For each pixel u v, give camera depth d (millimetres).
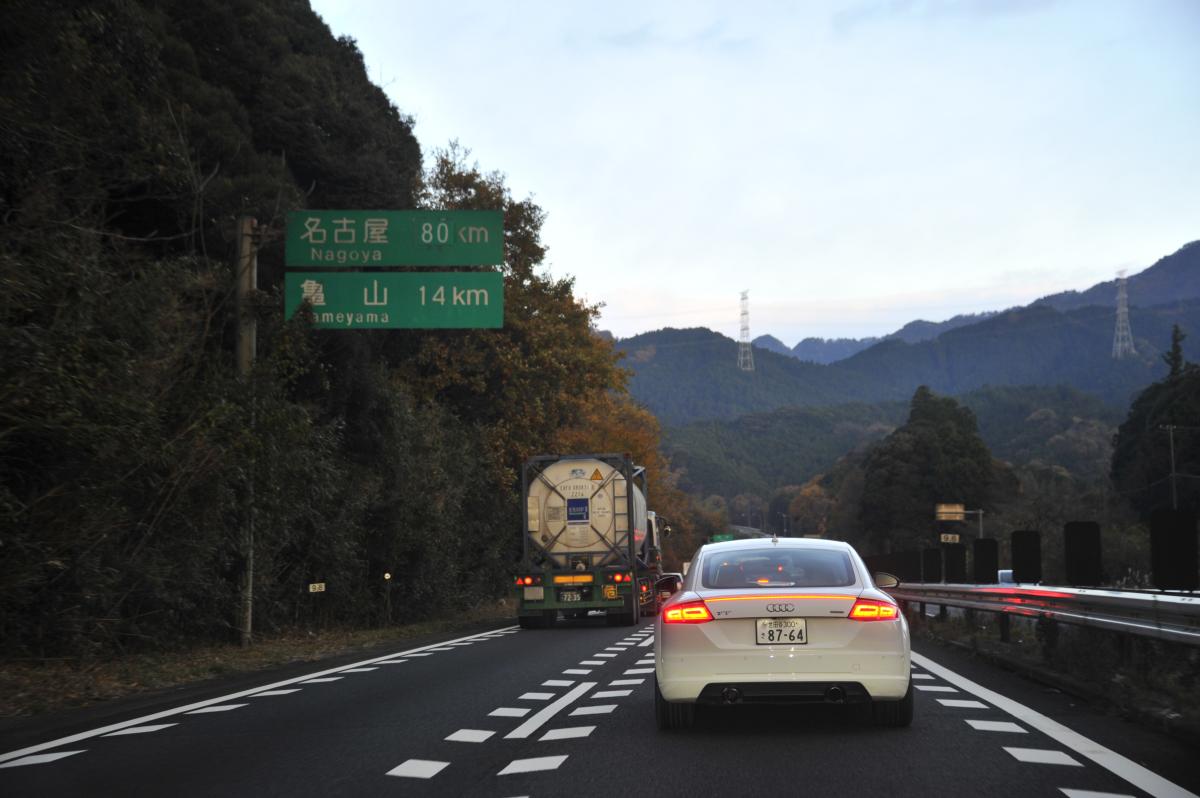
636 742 8844
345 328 22375
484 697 12141
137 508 17125
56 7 15789
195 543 17984
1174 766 7621
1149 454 82562
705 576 9750
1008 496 117250
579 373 43188
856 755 8086
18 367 12664
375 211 22578
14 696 12562
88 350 14023
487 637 23891
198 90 26297
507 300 40406
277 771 7852
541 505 28094
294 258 22500
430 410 34688
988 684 12656
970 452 116312
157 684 14492
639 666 15875
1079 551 17312
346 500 25906
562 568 27828
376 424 28750
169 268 18172
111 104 17641
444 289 22469
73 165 15695
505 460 41594
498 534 42562
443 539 33031
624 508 28000
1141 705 9742
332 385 26609
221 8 28562
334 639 23188
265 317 21734
